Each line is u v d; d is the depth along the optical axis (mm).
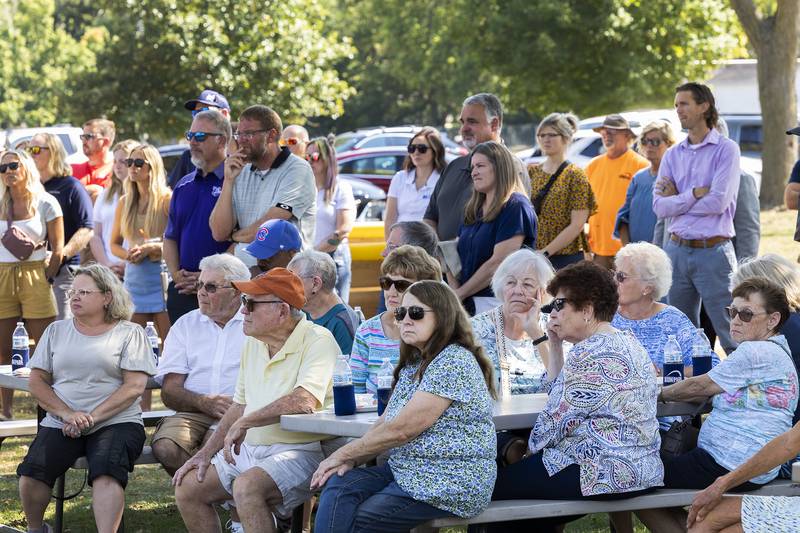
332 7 70312
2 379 7586
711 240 9625
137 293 10641
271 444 6383
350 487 5551
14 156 10805
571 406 5664
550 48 34781
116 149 11570
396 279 6578
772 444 5391
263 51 32062
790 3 23266
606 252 12094
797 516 5332
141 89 33281
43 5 62406
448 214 9250
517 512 5621
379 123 76000
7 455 9844
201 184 9039
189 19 32000
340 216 11773
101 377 7012
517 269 6645
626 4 34438
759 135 27562
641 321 7078
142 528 7711
